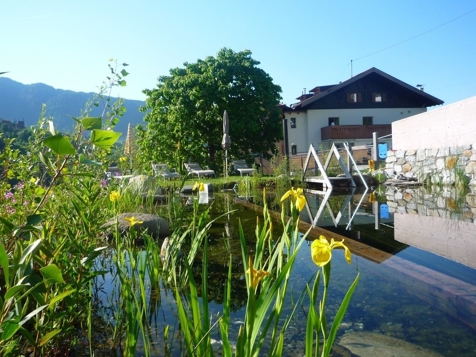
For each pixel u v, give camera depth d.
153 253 2.74
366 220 5.31
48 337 1.38
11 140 2.35
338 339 1.86
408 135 11.70
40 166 2.64
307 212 6.30
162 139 22.50
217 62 22.62
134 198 7.17
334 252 3.39
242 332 1.02
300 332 1.96
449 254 3.22
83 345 1.90
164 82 23.48
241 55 23.31
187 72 23.47
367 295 2.38
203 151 22.78
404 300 2.28
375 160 13.54
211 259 3.36
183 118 22.03
